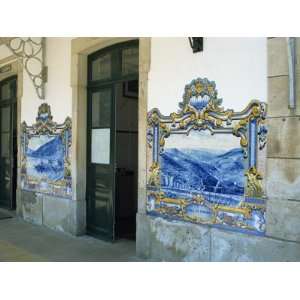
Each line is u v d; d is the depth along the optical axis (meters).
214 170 4.42
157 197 5.05
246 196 4.12
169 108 4.89
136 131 8.52
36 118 7.55
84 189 6.64
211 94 4.43
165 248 4.93
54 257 5.37
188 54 4.68
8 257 5.37
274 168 3.83
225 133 4.31
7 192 9.39
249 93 4.09
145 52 5.16
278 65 3.80
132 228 7.18
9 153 9.26
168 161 4.91
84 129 6.61
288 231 3.75
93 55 6.52
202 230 4.51
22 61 7.91
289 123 3.73
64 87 6.82
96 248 5.83
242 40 4.16
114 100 6.14
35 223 7.55
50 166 7.17
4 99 9.38
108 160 6.23
